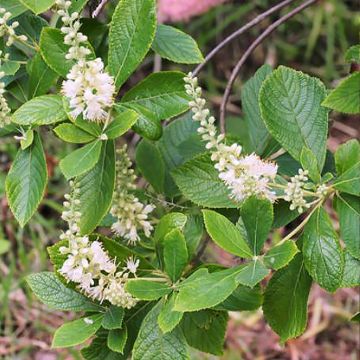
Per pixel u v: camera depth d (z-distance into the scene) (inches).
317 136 21.8
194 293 19.0
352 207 20.9
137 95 22.0
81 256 20.5
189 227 23.2
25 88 24.3
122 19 21.3
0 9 21.9
